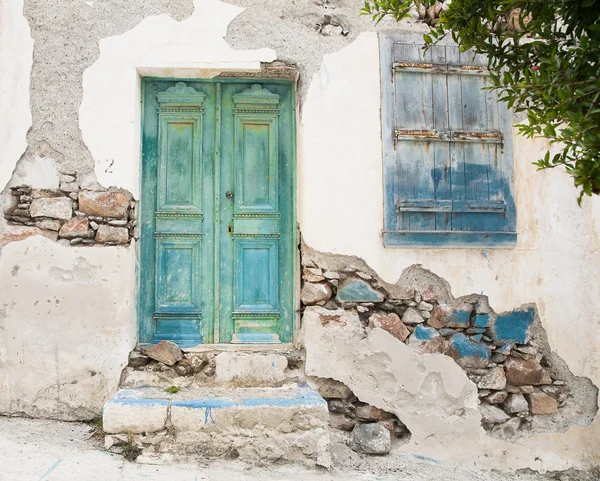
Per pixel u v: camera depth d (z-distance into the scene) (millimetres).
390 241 4246
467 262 4332
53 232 4121
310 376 4156
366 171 4301
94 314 4070
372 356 4199
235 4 4316
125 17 4258
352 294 4230
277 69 4328
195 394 3859
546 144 4449
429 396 4211
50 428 3883
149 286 4363
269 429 3611
